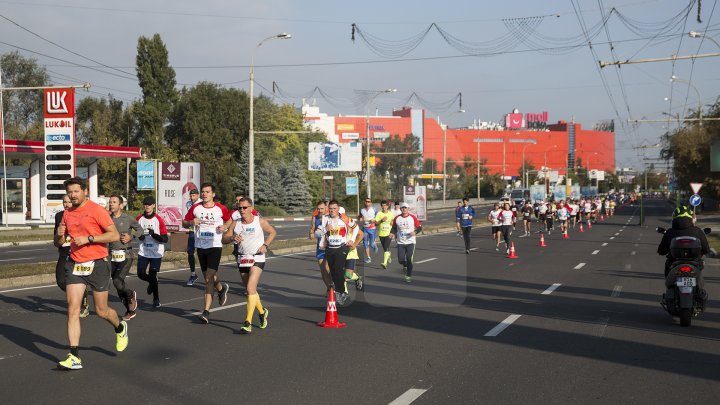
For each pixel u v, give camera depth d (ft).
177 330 31.68
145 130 206.80
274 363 24.93
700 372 23.70
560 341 29.22
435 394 20.81
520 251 85.30
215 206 34.22
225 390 21.22
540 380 22.54
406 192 128.88
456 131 626.64
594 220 193.47
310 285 49.39
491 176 440.04
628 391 21.20
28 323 33.71
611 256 77.51
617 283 51.67
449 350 27.27
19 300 41.88
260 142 241.76
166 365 24.61
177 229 68.74
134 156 166.20
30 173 156.87
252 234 31.32
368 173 170.19
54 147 96.02
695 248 33.37
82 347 27.81
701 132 206.90
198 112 223.10
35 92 244.42
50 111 95.81
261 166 238.07
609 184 650.84
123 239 33.88
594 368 24.27
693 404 19.81
